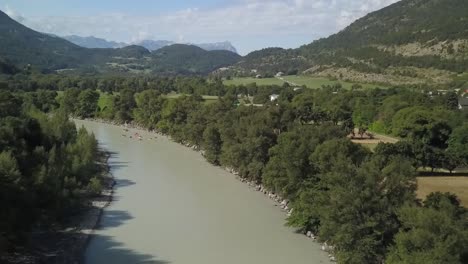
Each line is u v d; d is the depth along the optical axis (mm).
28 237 69562
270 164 86500
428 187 92438
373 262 57281
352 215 58375
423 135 128375
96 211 87000
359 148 76562
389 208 57656
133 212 87562
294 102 191625
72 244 70000
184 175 117312
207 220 83125
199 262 65625
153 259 66500
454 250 47188
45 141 94875
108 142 166625
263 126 104750
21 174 69188
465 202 81250
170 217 84875
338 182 61812
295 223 74625
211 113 150125
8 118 91438
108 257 66875
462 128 113875
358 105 182500
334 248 66500
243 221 82562
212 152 130250
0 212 60750
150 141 170375
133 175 117062
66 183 80688
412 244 49938
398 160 65750
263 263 65188
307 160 80125
